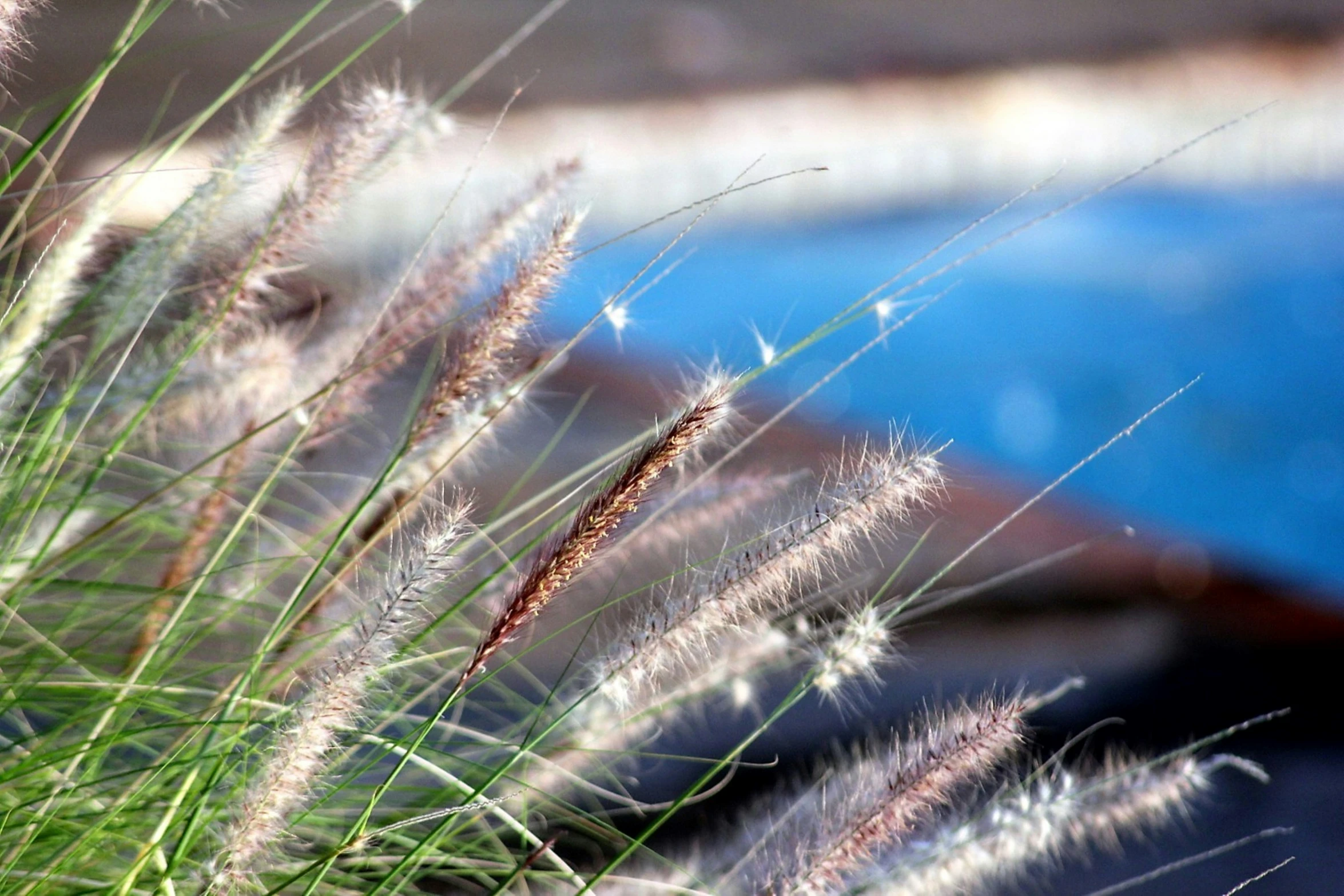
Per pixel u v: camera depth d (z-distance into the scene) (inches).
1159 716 69.2
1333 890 58.1
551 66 181.0
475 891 49.6
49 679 47.9
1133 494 171.6
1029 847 46.7
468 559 50.4
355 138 48.0
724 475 49.8
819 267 181.5
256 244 47.9
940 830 46.5
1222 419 184.7
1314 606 81.8
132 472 51.1
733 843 48.4
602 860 52.4
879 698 64.9
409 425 46.9
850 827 45.5
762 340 46.3
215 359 48.6
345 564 47.1
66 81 138.1
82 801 46.4
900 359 186.5
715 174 167.5
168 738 48.6
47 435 47.3
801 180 174.1
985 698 46.0
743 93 181.2
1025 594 78.2
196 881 45.3
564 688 51.0
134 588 48.0
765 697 63.0
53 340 47.6
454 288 48.8
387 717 46.8
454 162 119.5
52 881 45.6
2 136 48.3
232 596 49.5
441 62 172.4
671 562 52.4
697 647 46.0
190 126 48.2
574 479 48.0
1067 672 71.5
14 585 46.8
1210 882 58.2
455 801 48.3
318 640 47.4
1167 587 82.4
